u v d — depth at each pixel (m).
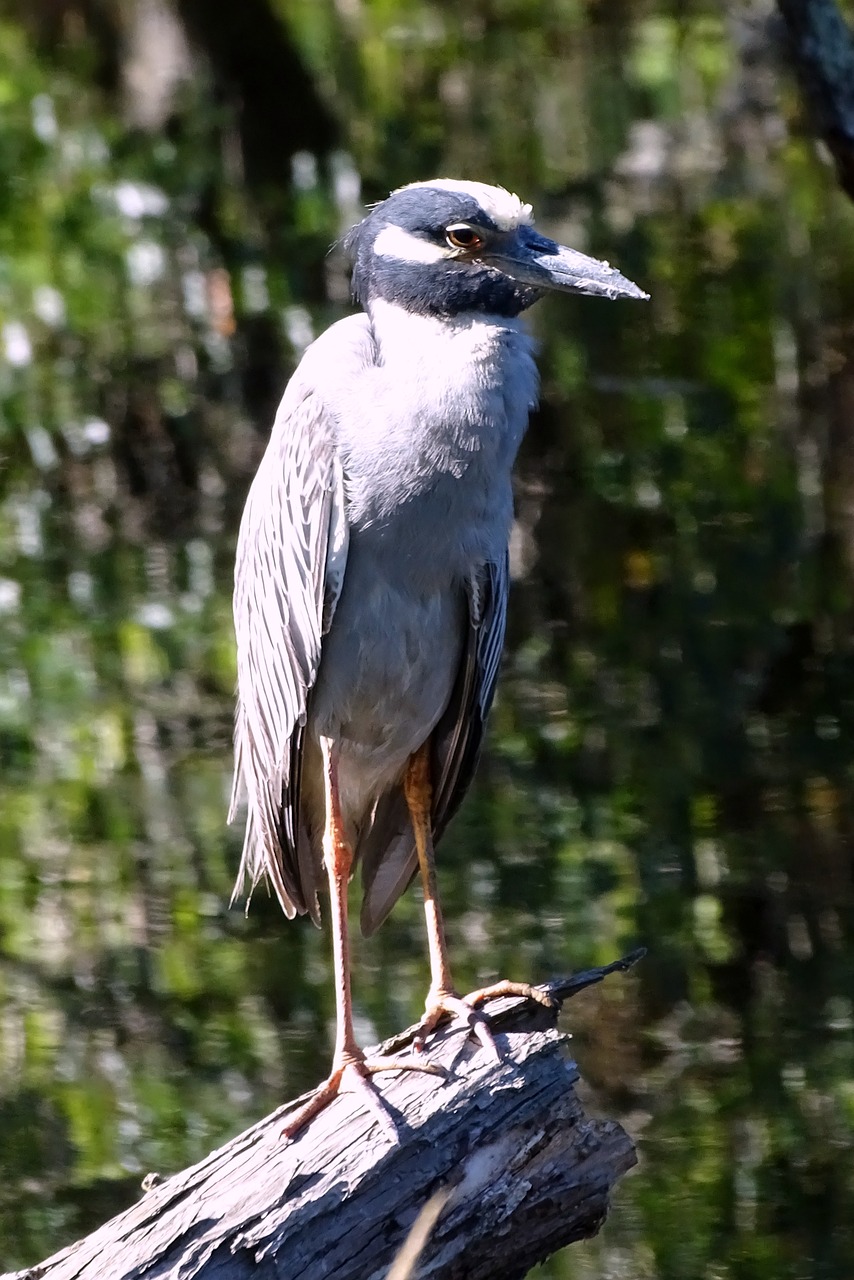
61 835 12.91
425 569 7.36
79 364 14.45
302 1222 5.84
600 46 15.68
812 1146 11.07
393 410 7.27
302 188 14.92
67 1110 11.03
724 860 12.80
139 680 13.59
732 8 15.40
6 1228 10.24
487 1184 6.04
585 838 12.67
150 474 14.60
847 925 12.56
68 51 15.90
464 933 12.05
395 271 7.52
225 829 12.74
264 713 7.96
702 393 14.69
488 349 7.36
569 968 11.82
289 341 14.73
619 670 13.73
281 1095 11.08
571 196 15.21
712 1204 10.65
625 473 14.40
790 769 13.25
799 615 13.97
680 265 15.05
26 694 13.56
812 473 14.55
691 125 15.55
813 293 14.91
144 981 11.95
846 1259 10.35
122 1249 5.84
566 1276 10.26
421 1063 6.31
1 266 14.52
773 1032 11.88
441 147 15.47
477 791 12.93
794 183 15.21
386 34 15.72
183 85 15.59
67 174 15.05
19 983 12.02
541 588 14.36
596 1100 11.49
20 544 14.16
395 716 7.61
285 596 7.68
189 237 14.91
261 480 7.98
